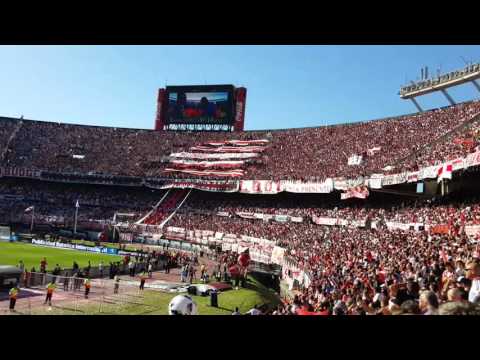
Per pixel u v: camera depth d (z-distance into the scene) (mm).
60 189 103938
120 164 103312
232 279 48844
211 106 108500
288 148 93938
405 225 50281
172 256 59938
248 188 82875
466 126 57500
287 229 69250
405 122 76188
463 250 25016
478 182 51625
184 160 101812
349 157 76625
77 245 71438
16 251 63250
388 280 17562
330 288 24516
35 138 110688
